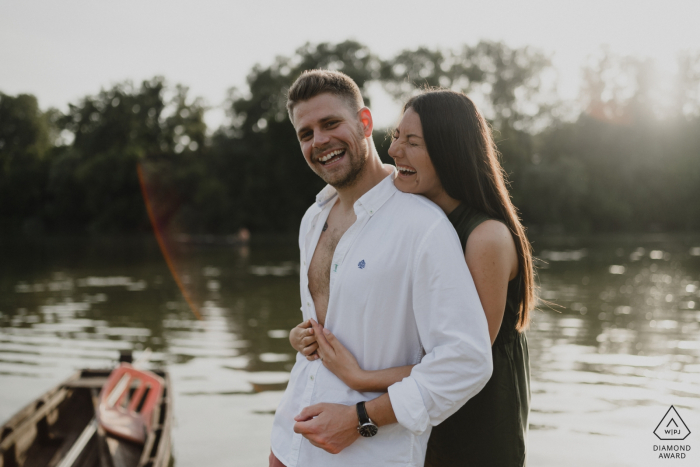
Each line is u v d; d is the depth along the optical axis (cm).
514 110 5081
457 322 170
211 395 633
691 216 4638
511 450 196
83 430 546
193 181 4650
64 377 711
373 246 184
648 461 457
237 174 4759
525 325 206
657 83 4875
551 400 592
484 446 196
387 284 181
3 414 587
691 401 586
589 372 685
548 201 4462
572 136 4903
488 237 186
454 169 194
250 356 793
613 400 589
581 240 3716
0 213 5212
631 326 948
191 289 1462
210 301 1274
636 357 750
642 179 4697
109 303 1263
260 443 512
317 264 208
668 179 4628
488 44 5009
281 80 4900
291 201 4562
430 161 196
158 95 5106
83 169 4641
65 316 1113
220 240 3934
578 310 1105
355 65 4866
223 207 4525
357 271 185
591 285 1470
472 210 197
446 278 172
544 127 5150
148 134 5006
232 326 1001
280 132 4491
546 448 481
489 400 196
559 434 509
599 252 2670
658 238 3966
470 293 173
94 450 502
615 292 1345
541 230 4538
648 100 4869
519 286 200
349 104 196
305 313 213
